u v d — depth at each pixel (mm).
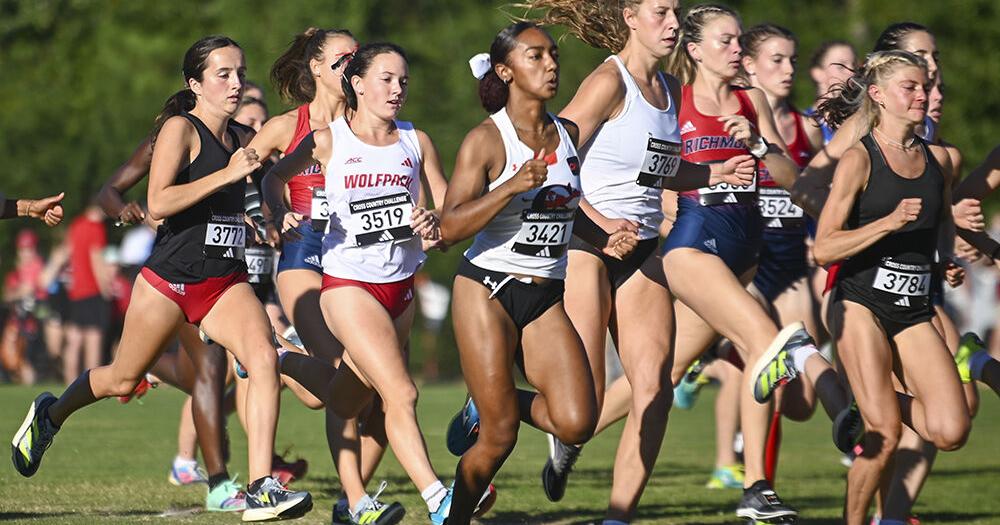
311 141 26000
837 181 24625
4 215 26828
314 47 28938
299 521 27562
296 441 43062
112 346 68000
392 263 25938
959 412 24391
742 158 26219
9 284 75500
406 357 27438
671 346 26953
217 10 106438
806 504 32656
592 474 37781
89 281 63531
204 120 26547
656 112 25875
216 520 26797
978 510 32219
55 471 34375
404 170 26000
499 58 21875
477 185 21797
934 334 24984
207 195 25297
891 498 27625
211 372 28672
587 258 25953
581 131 25297
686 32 28031
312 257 29266
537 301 22297
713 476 35750
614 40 27062
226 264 26312
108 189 28906
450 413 52688
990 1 93500
